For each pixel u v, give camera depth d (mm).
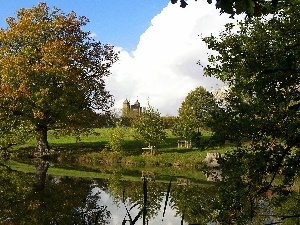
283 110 8984
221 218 9445
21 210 18719
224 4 4879
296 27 10227
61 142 57969
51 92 43625
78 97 44094
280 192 9195
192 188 26250
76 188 25453
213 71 12000
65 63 42750
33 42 45500
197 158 43188
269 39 10688
